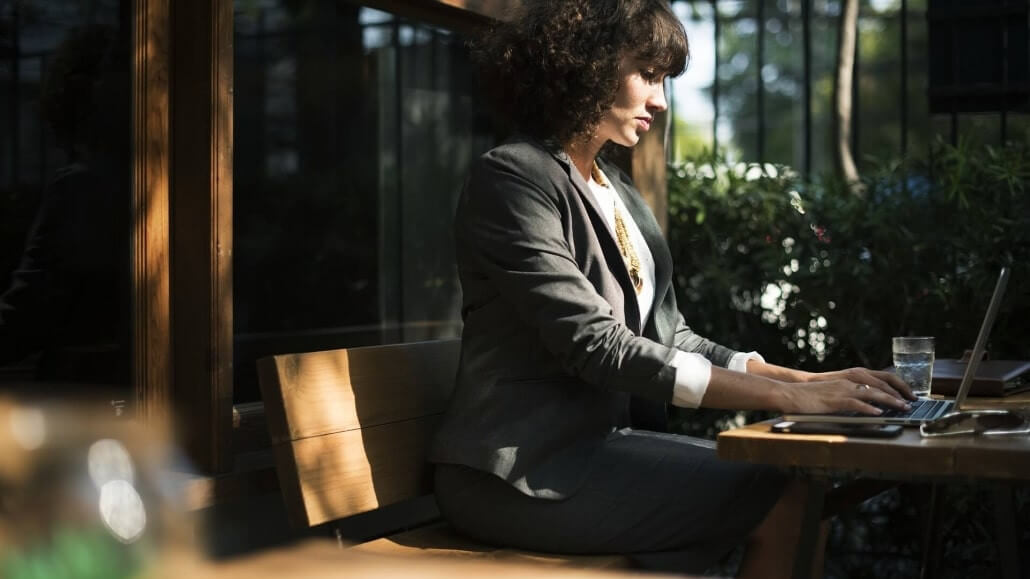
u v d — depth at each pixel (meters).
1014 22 4.29
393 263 3.64
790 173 4.44
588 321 2.13
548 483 2.15
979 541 3.71
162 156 2.39
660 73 2.52
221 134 2.39
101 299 2.50
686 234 4.37
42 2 2.48
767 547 2.16
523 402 2.21
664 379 2.06
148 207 2.37
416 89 3.74
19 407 0.46
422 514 3.32
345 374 2.20
